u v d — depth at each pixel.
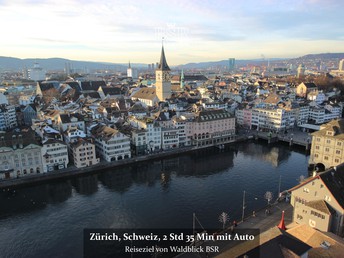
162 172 155.75
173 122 195.62
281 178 145.38
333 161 149.88
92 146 154.75
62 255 88.88
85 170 150.62
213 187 135.38
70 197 126.56
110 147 160.50
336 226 83.88
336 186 87.44
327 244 67.19
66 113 190.12
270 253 59.19
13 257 88.44
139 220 107.31
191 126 198.50
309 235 71.81
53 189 134.38
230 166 164.62
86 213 112.94
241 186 136.00
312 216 87.50
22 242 95.31
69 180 143.75
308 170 156.62
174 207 116.69
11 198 125.19
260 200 120.81
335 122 155.75
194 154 187.38
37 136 161.25
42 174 142.25
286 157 181.00
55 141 147.75
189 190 132.38
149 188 135.25
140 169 159.75
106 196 127.31
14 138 141.00
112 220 107.75
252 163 169.50
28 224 105.56
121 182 142.38
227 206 116.31
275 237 63.62
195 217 108.50
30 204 120.25
